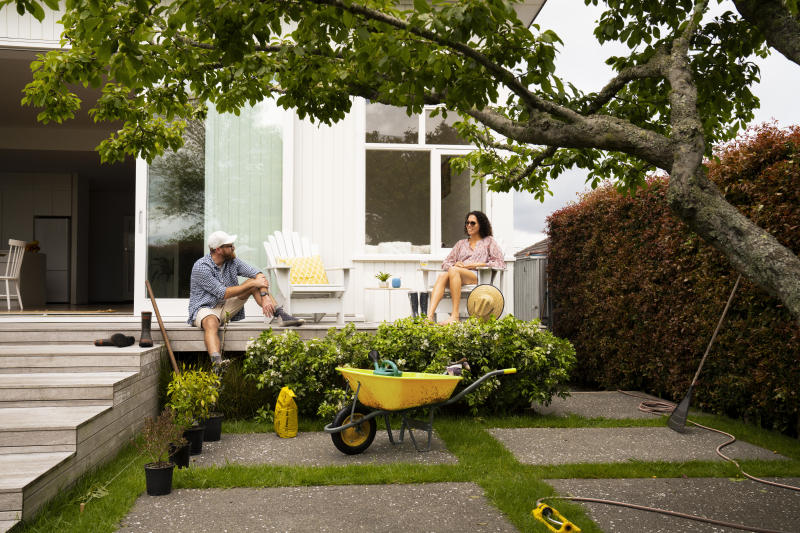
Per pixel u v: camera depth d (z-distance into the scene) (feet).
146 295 20.92
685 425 15.43
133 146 13.50
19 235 41.42
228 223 21.71
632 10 9.75
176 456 11.22
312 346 15.74
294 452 12.71
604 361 23.43
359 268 22.41
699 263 17.10
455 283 19.44
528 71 8.38
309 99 10.68
